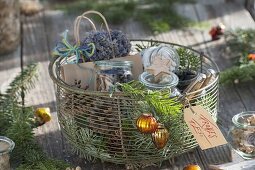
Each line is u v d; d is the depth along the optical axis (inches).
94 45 56.1
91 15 89.3
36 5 93.2
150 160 52.8
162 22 84.4
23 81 66.4
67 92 53.3
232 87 68.7
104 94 50.4
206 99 53.2
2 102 63.2
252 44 76.0
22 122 58.1
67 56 57.6
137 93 49.9
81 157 56.2
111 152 52.9
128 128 51.0
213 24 86.6
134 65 56.9
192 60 59.4
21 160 55.4
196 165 51.5
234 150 54.2
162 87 51.5
